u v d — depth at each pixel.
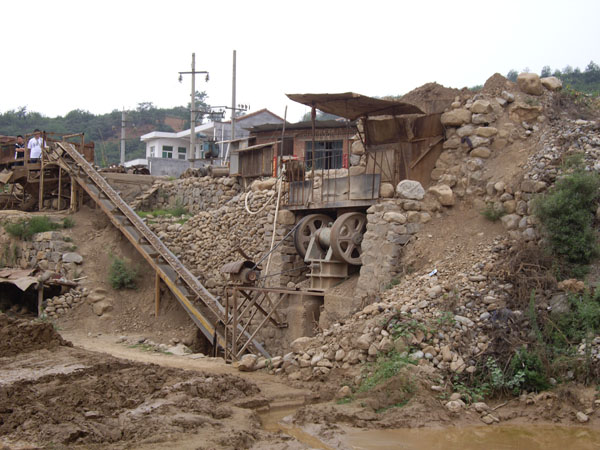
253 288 15.01
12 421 8.34
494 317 10.64
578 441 8.23
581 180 11.78
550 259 11.54
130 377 10.59
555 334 10.24
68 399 9.22
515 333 10.38
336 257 14.95
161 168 37.19
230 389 10.11
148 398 9.63
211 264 20.23
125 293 20.28
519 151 14.09
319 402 10.05
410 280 12.69
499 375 9.73
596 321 10.06
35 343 12.86
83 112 72.38
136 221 20.72
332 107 14.57
